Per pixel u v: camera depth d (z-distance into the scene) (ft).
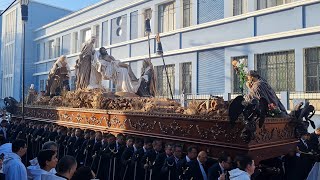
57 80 57.52
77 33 110.11
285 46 52.65
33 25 136.77
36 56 136.15
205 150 24.57
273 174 26.30
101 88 46.75
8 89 143.23
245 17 58.95
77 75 50.26
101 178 30.68
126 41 86.58
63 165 15.08
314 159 27.96
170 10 76.28
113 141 30.73
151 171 25.95
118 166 30.19
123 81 46.11
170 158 24.50
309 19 50.72
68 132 37.35
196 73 67.67
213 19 65.51
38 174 17.20
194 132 25.72
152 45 79.05
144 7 81.82
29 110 55.42
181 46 71.82
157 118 29.37
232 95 59.52
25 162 41.29
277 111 26.13
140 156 27.50
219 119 23.40
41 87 130.72
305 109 28.17
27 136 41.73
